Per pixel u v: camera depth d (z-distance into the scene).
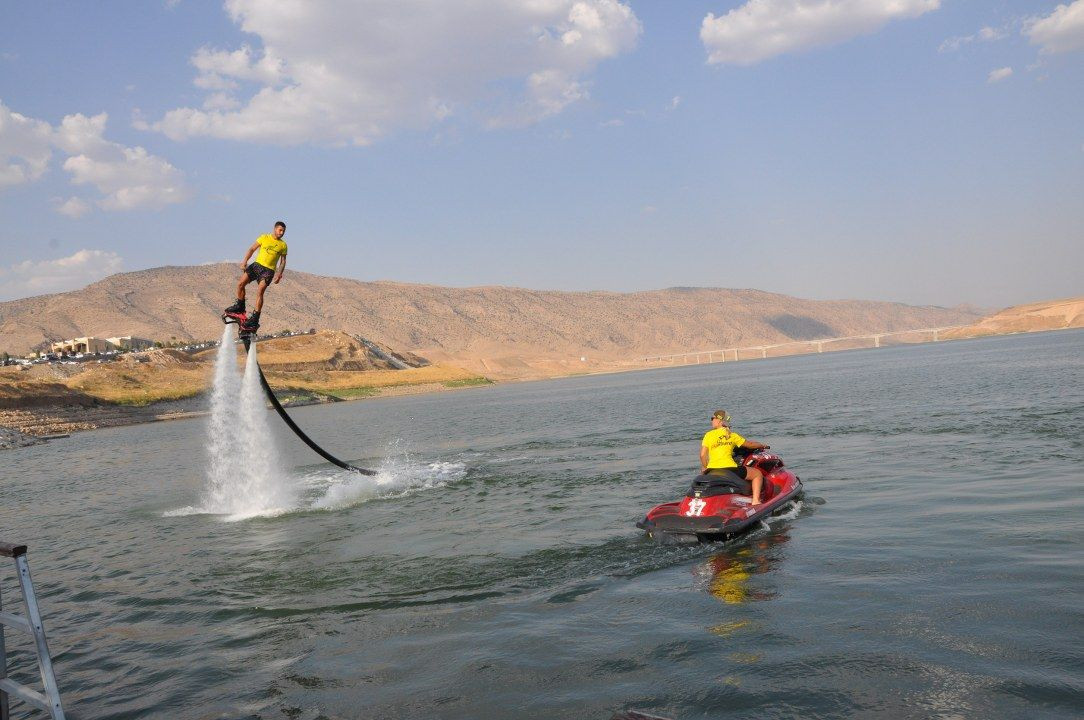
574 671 7.00
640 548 11.46
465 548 12.43
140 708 6.95
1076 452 16.75
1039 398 29.86
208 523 17.17
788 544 10.91
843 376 76.31
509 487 18.86
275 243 13.29
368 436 42.88
